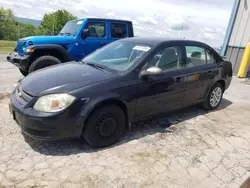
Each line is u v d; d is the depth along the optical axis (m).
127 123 3.14
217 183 2.35
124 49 3.59
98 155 2.71
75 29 6.55
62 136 2.59
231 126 3.77
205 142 3.18
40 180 2.23
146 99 3.16
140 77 3.06
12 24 47.12
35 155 2.64
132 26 7.38
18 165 2.44
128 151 2.84
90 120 2.69
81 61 3.78
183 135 3.35
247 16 8.34
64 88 2.60
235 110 4.62
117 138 3.02
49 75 3.02
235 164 2.71
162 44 3.44
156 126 3.62
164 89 3.35
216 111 4.50
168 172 2.47
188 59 3.78
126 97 2.92
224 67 4.45
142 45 3.47
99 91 2.70
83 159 2.62
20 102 2.68
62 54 6.07
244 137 3.39
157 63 3.30
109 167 2.49
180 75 3.54
